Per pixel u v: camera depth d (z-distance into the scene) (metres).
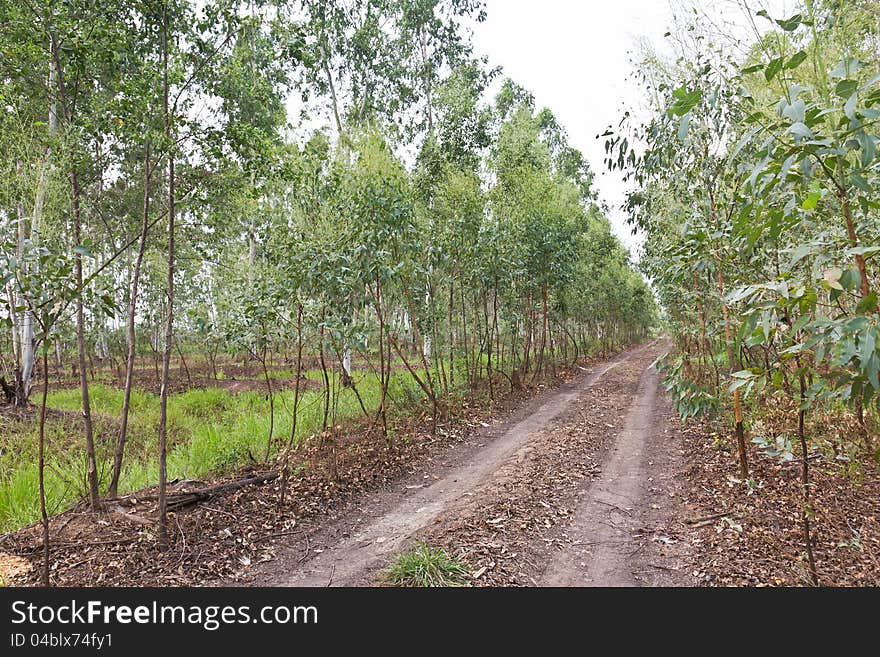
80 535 4.41
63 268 3.35
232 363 19.53
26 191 6.93
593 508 5.20
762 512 4.60
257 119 8.77
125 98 4.70
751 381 2.20
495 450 7.59
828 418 4.34
